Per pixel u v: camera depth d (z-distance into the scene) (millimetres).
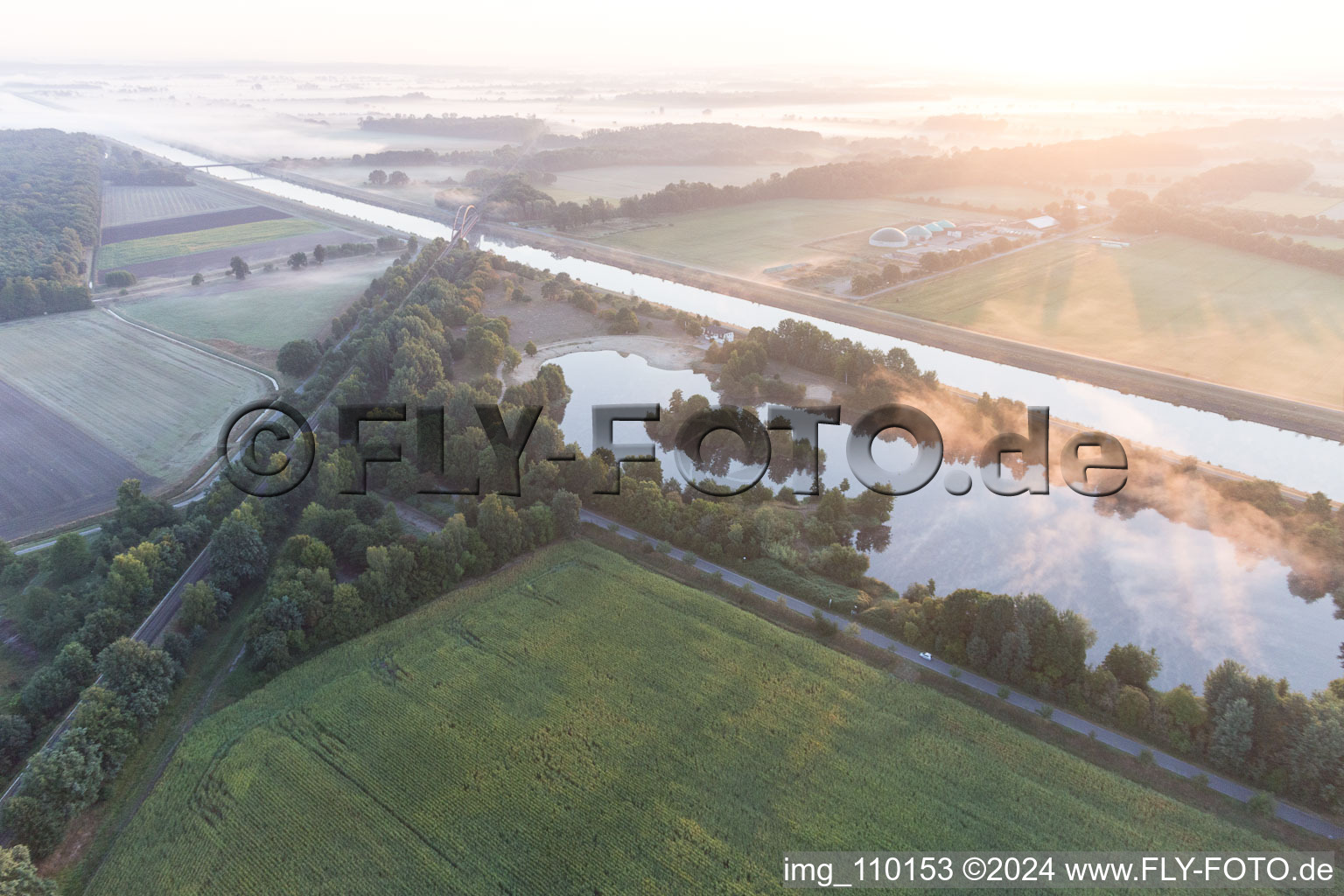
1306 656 112688
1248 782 89500
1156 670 101625
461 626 114938
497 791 88000
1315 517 137500
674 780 89312
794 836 82875
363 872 79312
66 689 98812
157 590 118812
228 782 89312
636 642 111438
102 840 83438
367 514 137875
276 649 105188
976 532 142375
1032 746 94000
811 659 108375
